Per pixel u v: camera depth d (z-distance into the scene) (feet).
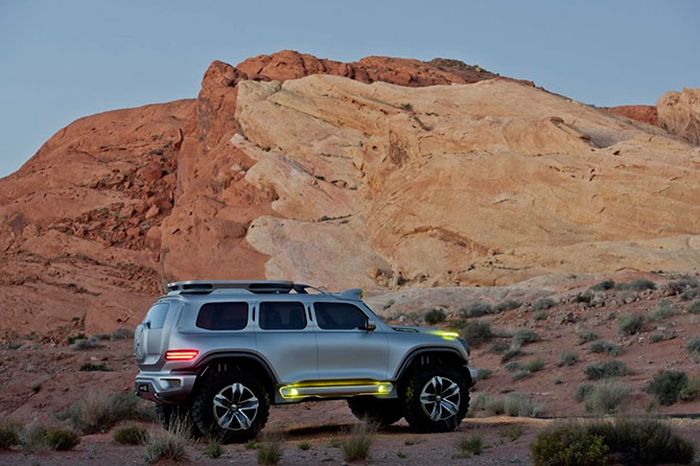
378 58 382.83
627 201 214.48
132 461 34.73
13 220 339.36
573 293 131.03
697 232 207.10
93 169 365.81
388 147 264.72
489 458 33.40
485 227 229.45
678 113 305.73
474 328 91.61
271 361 41.19
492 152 239.09
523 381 68.13
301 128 298.97
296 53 349.41
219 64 352.08
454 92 282.56
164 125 392.68
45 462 34.45
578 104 267.59
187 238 283.79
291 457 35.22
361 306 43.73
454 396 43.91
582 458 29.84
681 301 94.02
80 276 302.04
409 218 244.83
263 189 288.10
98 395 62.59
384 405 47.14
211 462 34.22
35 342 200.75
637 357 68.95
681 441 31.19
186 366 40.16
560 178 224.33
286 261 252.42
